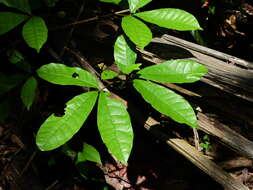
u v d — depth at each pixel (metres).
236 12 1.37
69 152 0.76
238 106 0.70
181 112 0.48
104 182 0.84
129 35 0.54
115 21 0.85
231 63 0.69
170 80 0.51
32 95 0.61
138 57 0.77
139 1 0.58
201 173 0.86
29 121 0.76
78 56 0.75
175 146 0.67
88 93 0.50
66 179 0.81
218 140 0.66
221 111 0.74
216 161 0.83
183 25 0.55
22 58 0.65
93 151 0.75
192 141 0.86
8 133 0.74
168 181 0.86
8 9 0.78
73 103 0.49
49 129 0.47
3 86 0.63
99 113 0.48
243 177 0.79
